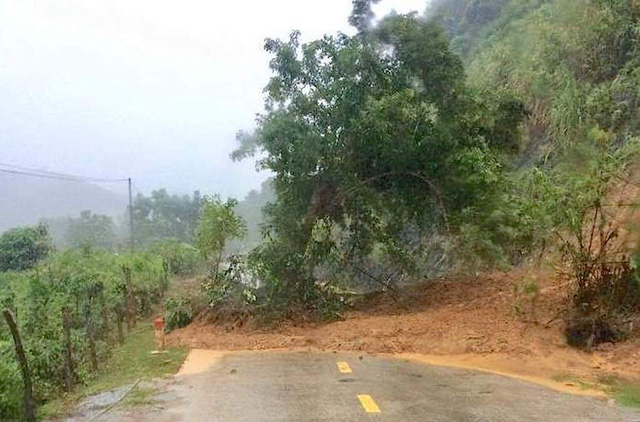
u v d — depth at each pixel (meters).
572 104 16.89
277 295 13.23
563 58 20.16
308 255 13.80
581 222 10.26
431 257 17.00
